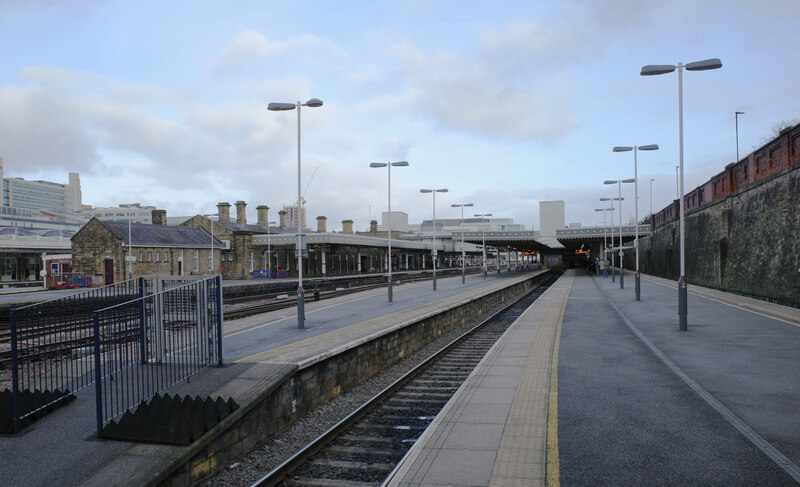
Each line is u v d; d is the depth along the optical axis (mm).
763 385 9289
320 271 61562
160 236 45000
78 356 10406
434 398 11023
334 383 11227
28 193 191625
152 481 5625
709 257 34469
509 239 56344
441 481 5680
